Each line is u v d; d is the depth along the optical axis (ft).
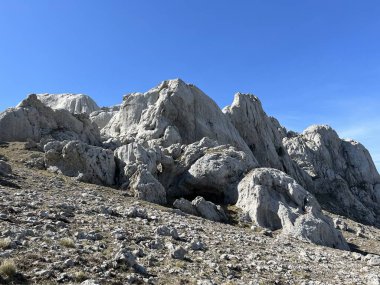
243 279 57.06
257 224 134.41
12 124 188.96
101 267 47.85
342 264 87.35
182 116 247.91
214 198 164.66
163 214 106.11
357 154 399.24
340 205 325.62
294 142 387.55
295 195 142.41
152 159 161.38
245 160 174.40
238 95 311.68
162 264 56.24
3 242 48.01
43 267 44.32
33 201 81.76
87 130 217.97
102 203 100.22
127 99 285.23
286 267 71.15
